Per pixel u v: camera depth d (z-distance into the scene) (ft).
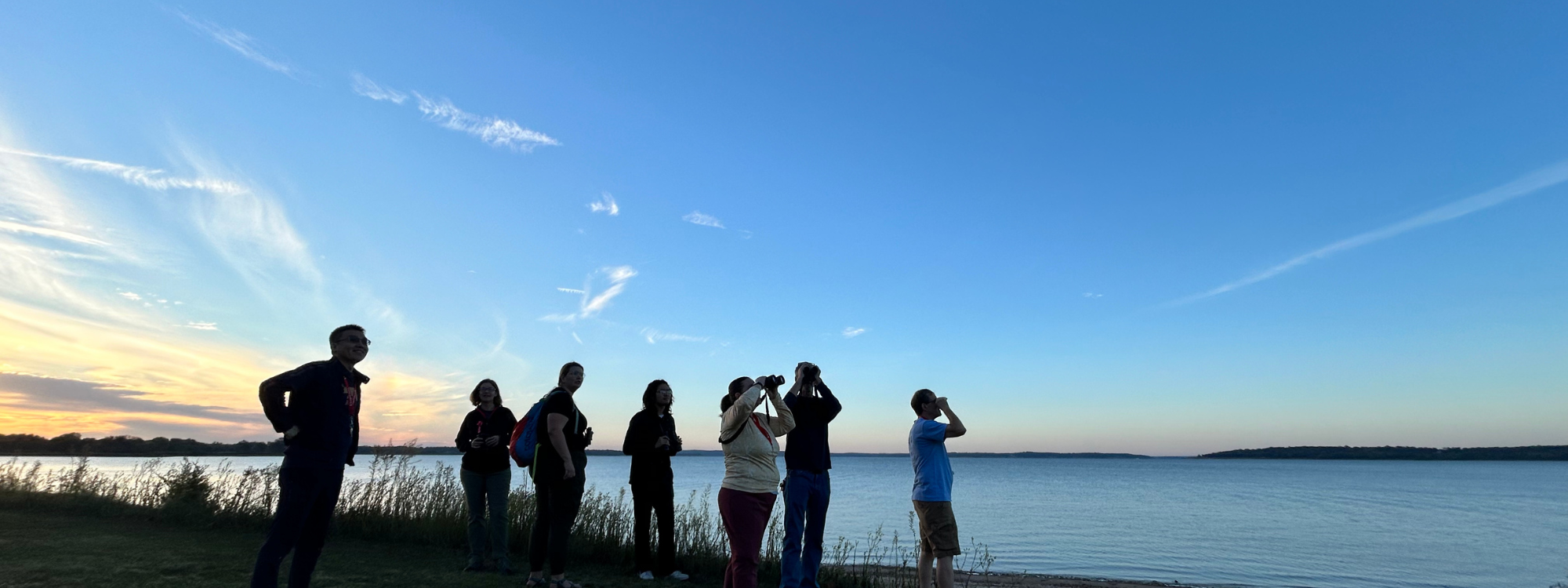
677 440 23.66
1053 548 72.84
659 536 22.57
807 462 18.86
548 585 19.33
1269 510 135.64
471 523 21.45
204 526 27.30
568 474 18.72
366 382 15.62
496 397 22.48
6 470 34.40
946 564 20.16
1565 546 80.12
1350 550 74.54
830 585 23.29
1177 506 142.41
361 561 21.98
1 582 16.74
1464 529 99.55
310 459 13.84
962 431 21.58
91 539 23.21
